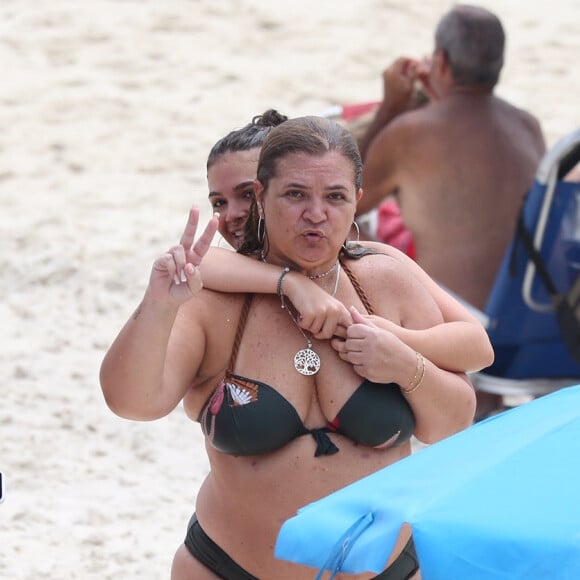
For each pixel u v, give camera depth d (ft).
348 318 30.45
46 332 69.77
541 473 23.06
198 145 102.37
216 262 31.37
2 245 81.66
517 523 21.35
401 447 31.99
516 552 20.98
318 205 29.76
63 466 55.26
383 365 29.96
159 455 56.95
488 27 61.52
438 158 61.11
